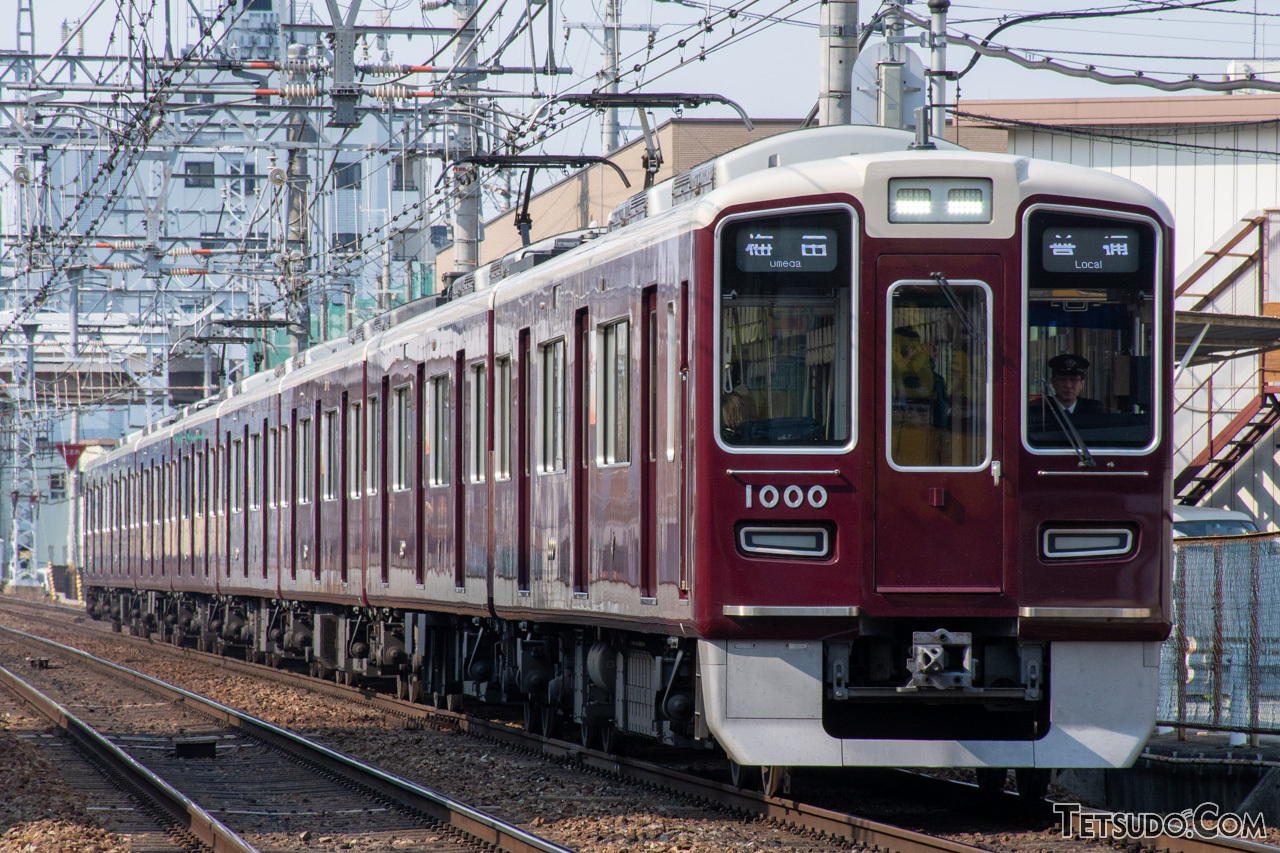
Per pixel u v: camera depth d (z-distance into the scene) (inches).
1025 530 1357.0
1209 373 3341.5
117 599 5442.9
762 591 1348.4
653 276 1498.5
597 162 2448.3
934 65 2167.8
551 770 1813.5
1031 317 1364.4
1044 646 1379.2
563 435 1772.9
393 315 2620.6
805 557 1354.6
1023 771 1462.8
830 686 1366.9
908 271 1355.8
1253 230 3235.7
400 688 2696.9
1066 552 1364.4
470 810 1434.5
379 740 2176.4
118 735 2314.2
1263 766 1413.6
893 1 2160.4
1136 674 1380.4
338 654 2910.9
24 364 7293.3
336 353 2829.7
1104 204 1371.8
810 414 1358.3
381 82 3444.9
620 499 1594.5
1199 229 3757.4
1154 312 1378.0
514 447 1936.5
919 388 1357.0
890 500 1353.3
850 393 1353.3
